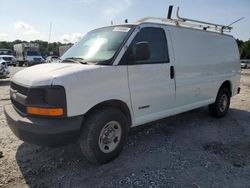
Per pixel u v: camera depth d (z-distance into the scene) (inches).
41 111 128.1
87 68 137.9
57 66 144.9
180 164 151.2
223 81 246.4
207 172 142.2
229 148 176.7
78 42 187.2
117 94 149.1
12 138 189.0
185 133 206.1
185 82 197.3
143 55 156.9
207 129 217.8
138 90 161.0
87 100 135.3
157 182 131.3
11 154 162.6
